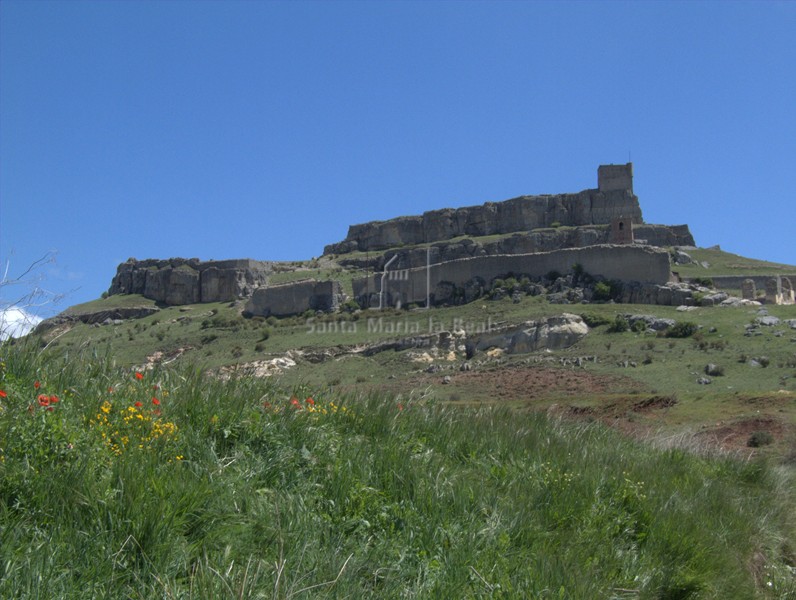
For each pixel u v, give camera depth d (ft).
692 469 50.34
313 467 32.24
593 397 135.54
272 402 38.17
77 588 21.99
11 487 24.88
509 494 35.14
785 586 36.55
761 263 387.14
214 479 28.68
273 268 460.14
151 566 23.50
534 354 221.87
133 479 26.12
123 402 32.96
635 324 231.50
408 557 27.86
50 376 34.19
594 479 39.24
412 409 45.29
